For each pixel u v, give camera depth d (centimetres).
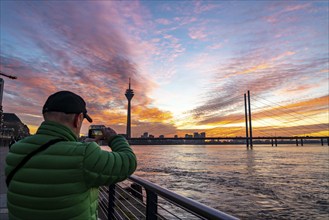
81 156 123
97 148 130
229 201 2914
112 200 380
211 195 3291
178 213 1786
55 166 119
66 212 118
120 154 137
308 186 4216
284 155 16912
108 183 129
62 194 117
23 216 119
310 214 2372
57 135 129
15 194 121
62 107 133
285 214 2353
